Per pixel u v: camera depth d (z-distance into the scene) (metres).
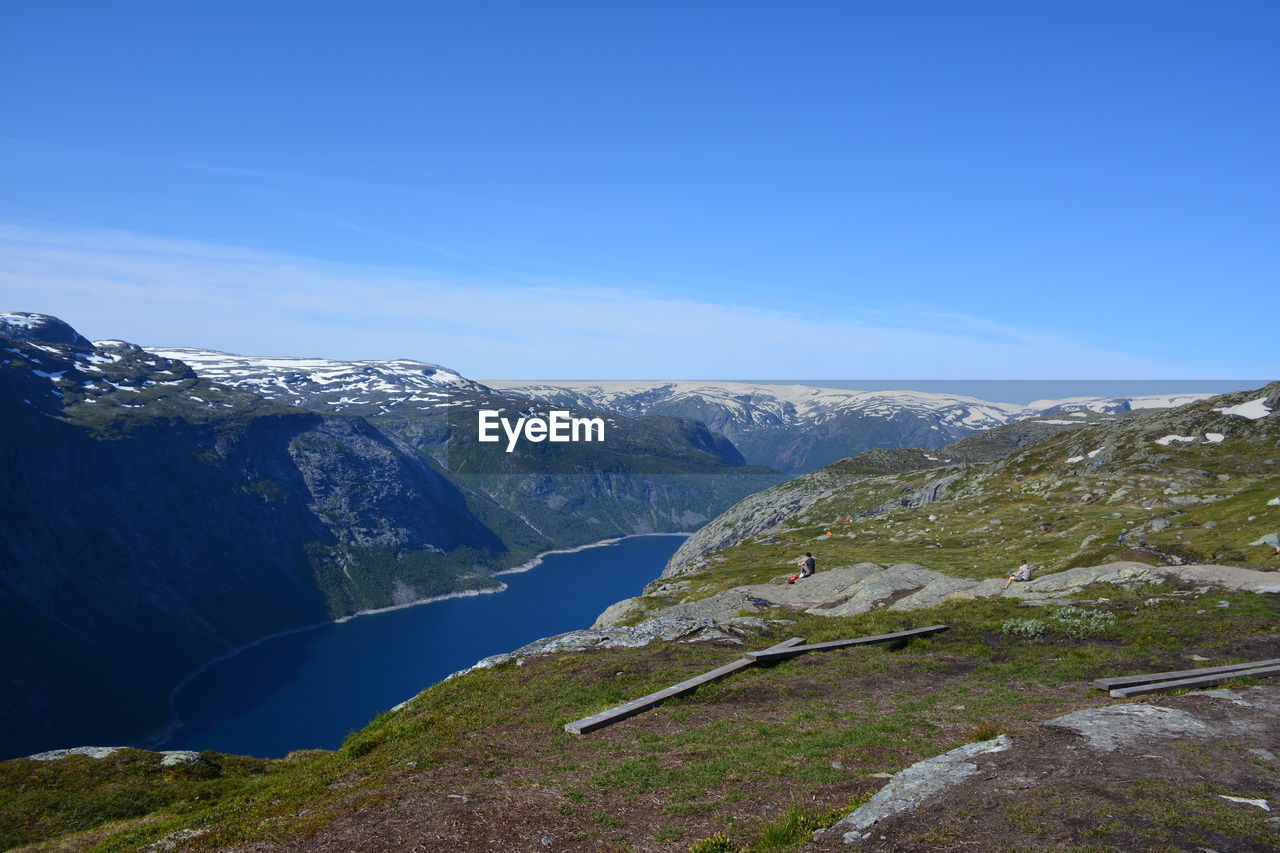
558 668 34.44
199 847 17.64
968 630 36.34
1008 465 192.00
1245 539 67.06
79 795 32.91
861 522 170.38
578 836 16.03
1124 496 126.56
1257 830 12.79
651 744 22.42
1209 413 170.25
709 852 14.70
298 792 22.19
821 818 15.40
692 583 127.38
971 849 12.73
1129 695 23.75
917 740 21.09
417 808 17.92
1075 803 14.03
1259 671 24.80
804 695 27.33
